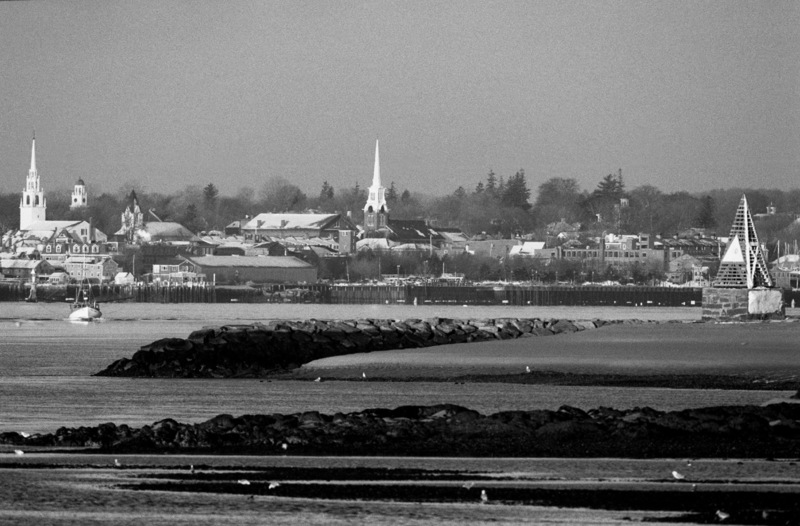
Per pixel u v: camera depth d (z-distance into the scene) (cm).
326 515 19750
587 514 19725
